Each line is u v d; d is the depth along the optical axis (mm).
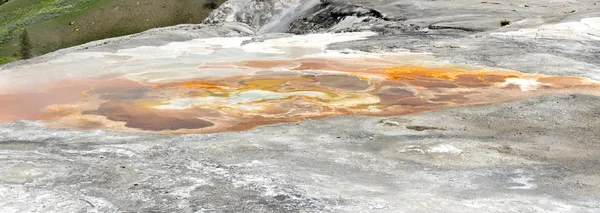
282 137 9797
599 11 28547
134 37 28484
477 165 8148
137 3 80375
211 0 81812
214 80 16141
